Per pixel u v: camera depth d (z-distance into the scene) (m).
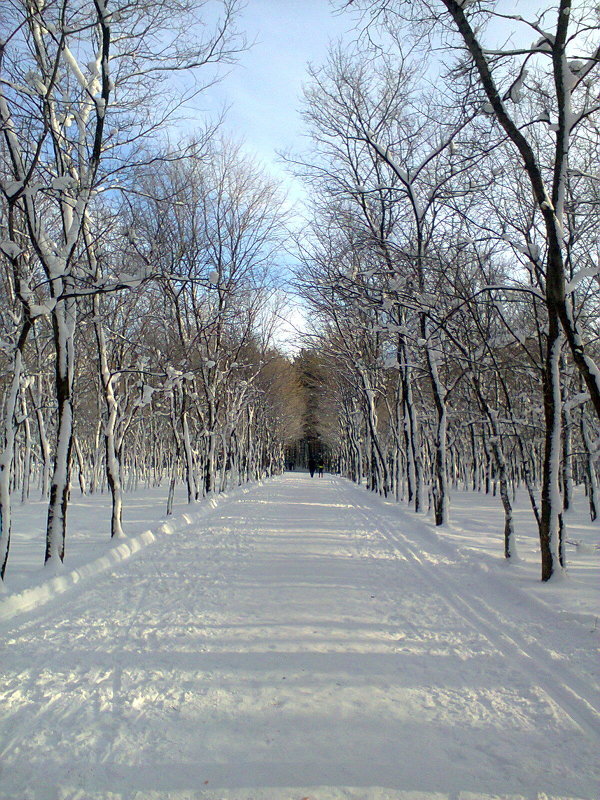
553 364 9.25
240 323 28.08
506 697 4.93
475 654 5.96
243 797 3.50
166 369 17.03
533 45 8.29
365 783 3.65
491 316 14.27
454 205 14.19
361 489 40.34
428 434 28.77
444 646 6.20
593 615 6.83
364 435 46.91
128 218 15.02
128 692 4.99
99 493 30.06
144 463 38.00
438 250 13.34
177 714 4.59
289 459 111.38
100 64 9.63
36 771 3.78
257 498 30.00
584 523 19.03
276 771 3.78
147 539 13.92
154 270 9.79
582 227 12.50
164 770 3.79
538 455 34.28
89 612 7.51
